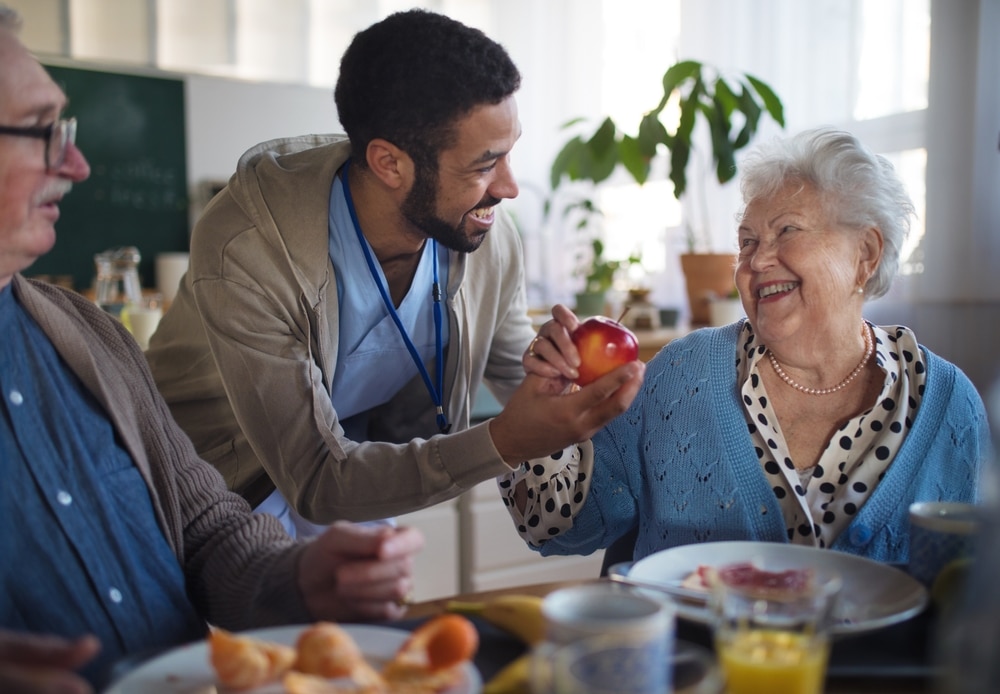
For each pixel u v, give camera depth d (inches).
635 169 123.4
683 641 31.6
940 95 104.4
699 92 110.9
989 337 101.9
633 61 162.7
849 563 36.9
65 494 36.1
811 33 120.8
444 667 27.0
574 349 42.8
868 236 45.2
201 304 52.8
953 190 104.1
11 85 34.4
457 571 98.7
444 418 63.5
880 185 44.8
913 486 44.4
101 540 36.8
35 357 38.0
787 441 46.9
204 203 186.5
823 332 44.9
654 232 154.7
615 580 35.4
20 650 25.1
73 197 175.3
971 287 103.1
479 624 33.4
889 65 110.7
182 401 63.4
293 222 53.1
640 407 50.2
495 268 63.4
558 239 182.9
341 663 26.9
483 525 99.1
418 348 63.5
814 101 120.7
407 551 34.3
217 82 184.9
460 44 48.6
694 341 50.3
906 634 31.9
